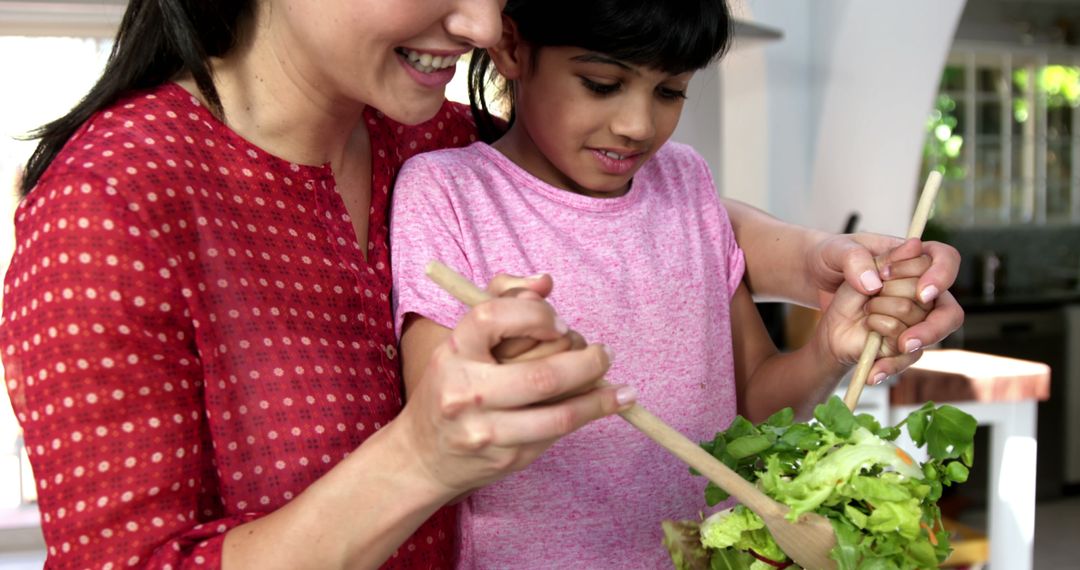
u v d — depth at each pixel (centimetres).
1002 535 240
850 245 96
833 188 315
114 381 69
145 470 69
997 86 548
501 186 98
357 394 83
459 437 58
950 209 543
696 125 332
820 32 306
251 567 66
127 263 70
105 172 71
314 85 81
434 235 91
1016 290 541
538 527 93
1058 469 504
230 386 77
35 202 71
